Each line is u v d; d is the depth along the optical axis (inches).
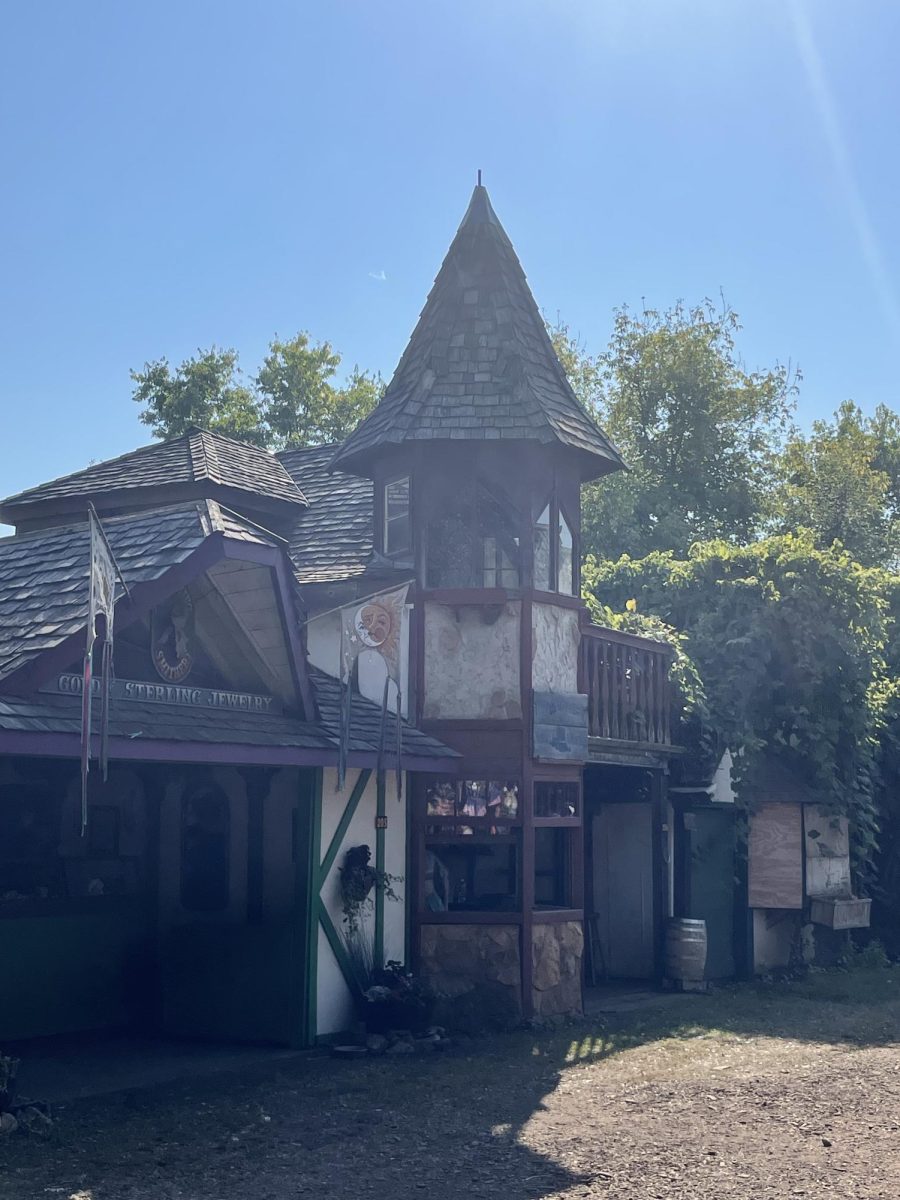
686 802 657.0
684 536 1358.3
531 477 548.4
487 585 550.3
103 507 619.2
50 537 451.5
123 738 357.1
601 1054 452.1
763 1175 287.1
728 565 737.6
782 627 720.3
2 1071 343.3
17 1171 292.5
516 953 516.7
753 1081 399.9
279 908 495.8
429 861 541.0
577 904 551.2
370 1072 417.7
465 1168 299.1
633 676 614.9
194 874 520.1
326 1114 355.6
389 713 522.6
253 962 480.1
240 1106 365.1
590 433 577.9
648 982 657.6
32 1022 476.4
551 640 547.5
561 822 545.6
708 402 1470.2
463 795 532.7
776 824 690.8
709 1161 300.5
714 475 1482.5
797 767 724.7
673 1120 346.3
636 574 768.3
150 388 1482.5
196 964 493.4
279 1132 334.3
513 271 607.2
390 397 584.4
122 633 402.3
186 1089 389.7
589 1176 289.6
